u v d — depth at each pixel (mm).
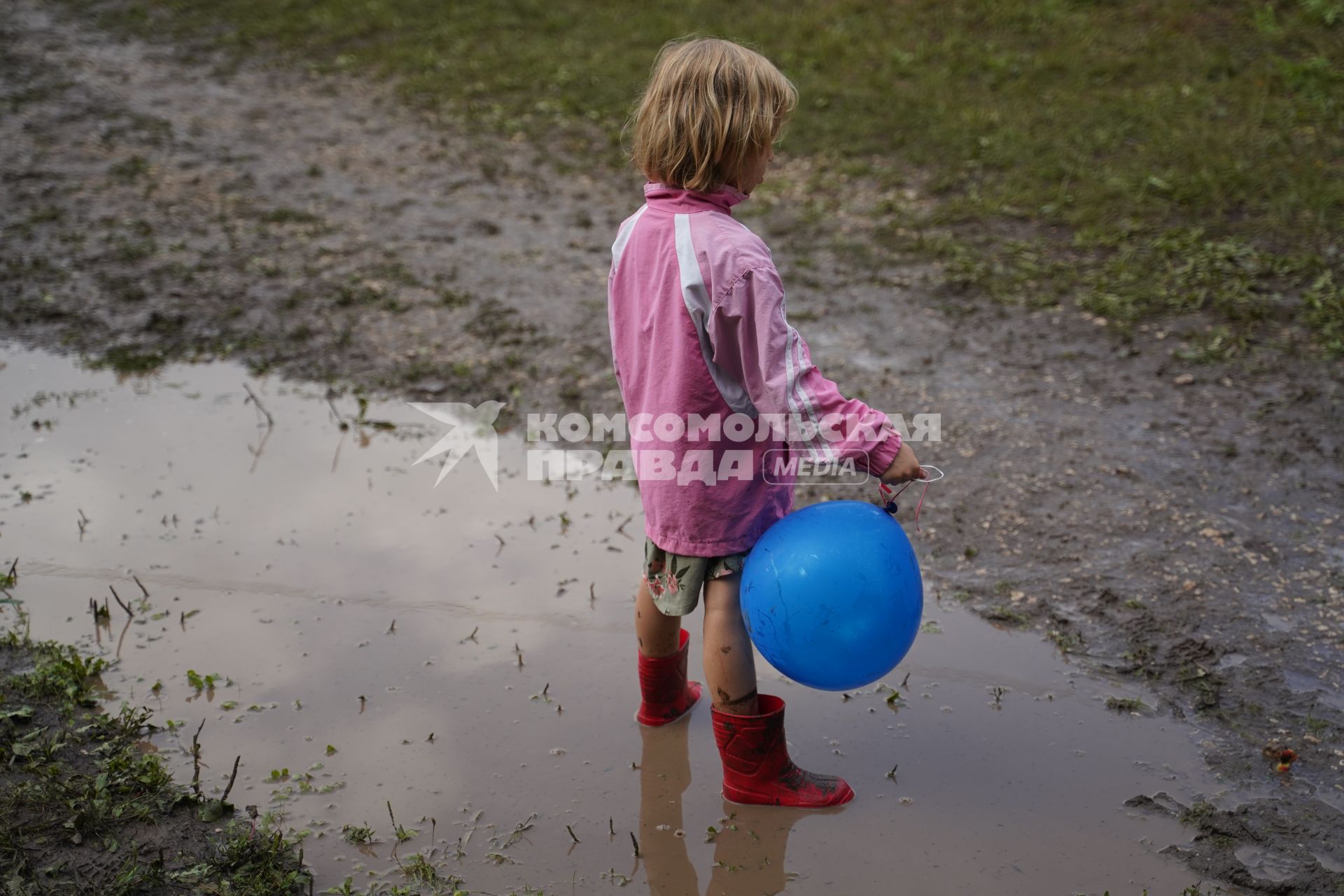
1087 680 3131
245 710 3049
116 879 2445
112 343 5180
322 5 10641
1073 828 2646
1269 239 5891
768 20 9562
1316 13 8781
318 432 4531
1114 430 4387
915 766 2859
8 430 4473
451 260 6125
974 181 6898
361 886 2496
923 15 9516
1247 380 4707
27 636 3270
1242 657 3184
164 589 3568
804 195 6848
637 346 2459
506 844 2635
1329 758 2816
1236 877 2473
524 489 4168
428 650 3314
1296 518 3807
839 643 2379
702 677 3264
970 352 5047
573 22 9992
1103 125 7445
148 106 8453
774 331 2229
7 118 8047
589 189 7148
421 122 8234
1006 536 3773
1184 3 9273
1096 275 5672
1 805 2641
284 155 7621
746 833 2672
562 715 3068
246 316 5449
